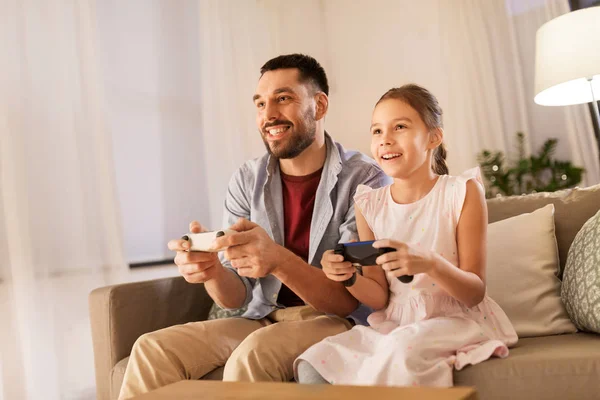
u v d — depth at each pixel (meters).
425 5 3.60
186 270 1.22
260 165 1.57
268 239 1.15
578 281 1.07
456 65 3.41
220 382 0.78
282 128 1.48
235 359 1.05
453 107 3.43
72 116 2.38
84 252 2.34
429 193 1.16
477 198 1.11
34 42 2.31
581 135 3.02
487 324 1.04
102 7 2.71
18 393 2.05
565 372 0.82
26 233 2.14
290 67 1.51
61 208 2.30
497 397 0.84
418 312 1.06
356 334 1.02
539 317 1.14
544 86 2.09
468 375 0.86
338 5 4.04
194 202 3.04
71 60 2.43
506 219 1.33
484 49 3.32
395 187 1.22
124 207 2.71
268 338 1.08
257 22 3.56
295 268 1.18
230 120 3.20
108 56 2.72
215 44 3.22
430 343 0.89
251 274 1.14
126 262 2.49
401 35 3.73
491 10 3.32
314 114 1.51
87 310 2.32
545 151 2.98
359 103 3.93
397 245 0.91
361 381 0.88
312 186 1.52
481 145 3.30
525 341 1.07
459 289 0.97
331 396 0.63
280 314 1.38
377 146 1.17
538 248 1.23
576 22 1.97
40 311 2.16
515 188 3.10
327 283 1.22
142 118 2.85
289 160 1.51
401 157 1.14
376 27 3.85
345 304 1.27
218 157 3.11
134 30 2.86
